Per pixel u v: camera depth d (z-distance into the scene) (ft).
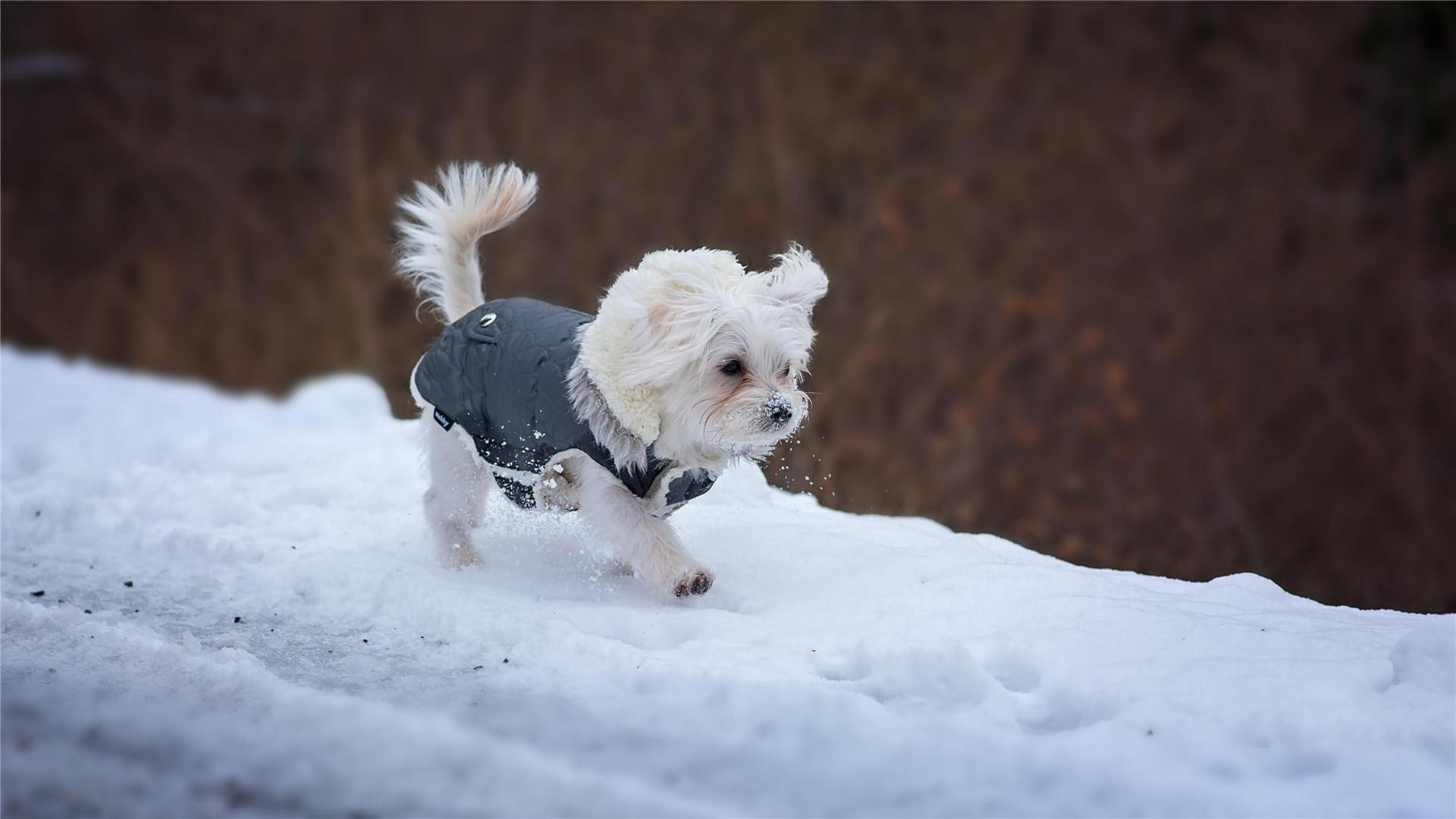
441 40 64.64
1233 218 59.98
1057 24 62.90
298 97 65.51
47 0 69.62
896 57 61.00
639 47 62.44
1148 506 43.50
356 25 65.77
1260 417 50.93
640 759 12.41
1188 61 63.82
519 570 18.93
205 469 24.41
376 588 17.46
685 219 57.88
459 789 11.49
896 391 49.14
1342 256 58.75
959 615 15.64
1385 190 62.39
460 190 20.59
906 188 57.77
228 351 58.44
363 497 22.12
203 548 19.48
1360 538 44.19
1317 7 63.57
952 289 53.93
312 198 62.85
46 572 18.71
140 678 14.17
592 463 17.49
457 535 19.25
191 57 67.82
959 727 12.81
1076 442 47.62
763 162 58.65
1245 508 45.03
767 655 14.97
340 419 29.35
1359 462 48.11
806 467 43.55
